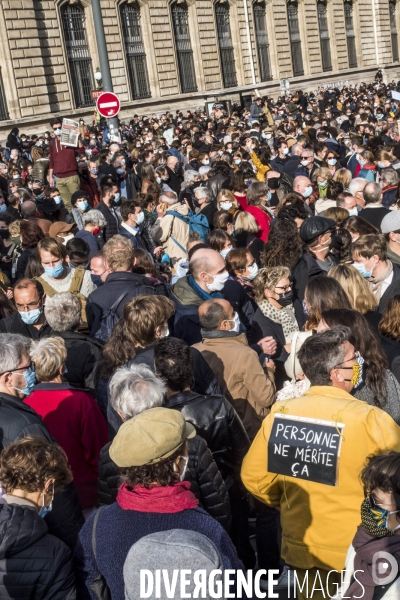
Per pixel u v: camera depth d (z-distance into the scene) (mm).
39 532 2914
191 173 12266
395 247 6211
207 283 5922
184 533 2535
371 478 2709
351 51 58125
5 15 29562
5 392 3980
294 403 3338
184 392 4086
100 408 4762
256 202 8969
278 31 48781
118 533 2828
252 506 5207
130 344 4723
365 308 5109
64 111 32594
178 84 40344
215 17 43625
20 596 2846
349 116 27016
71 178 13516
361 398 3881
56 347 4453
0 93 30109
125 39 37344
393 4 62812
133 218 8883
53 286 6688
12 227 9180
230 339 4895
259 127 24266
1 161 21172
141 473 2840
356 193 9625
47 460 3082
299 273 6309
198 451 3615
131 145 21438
